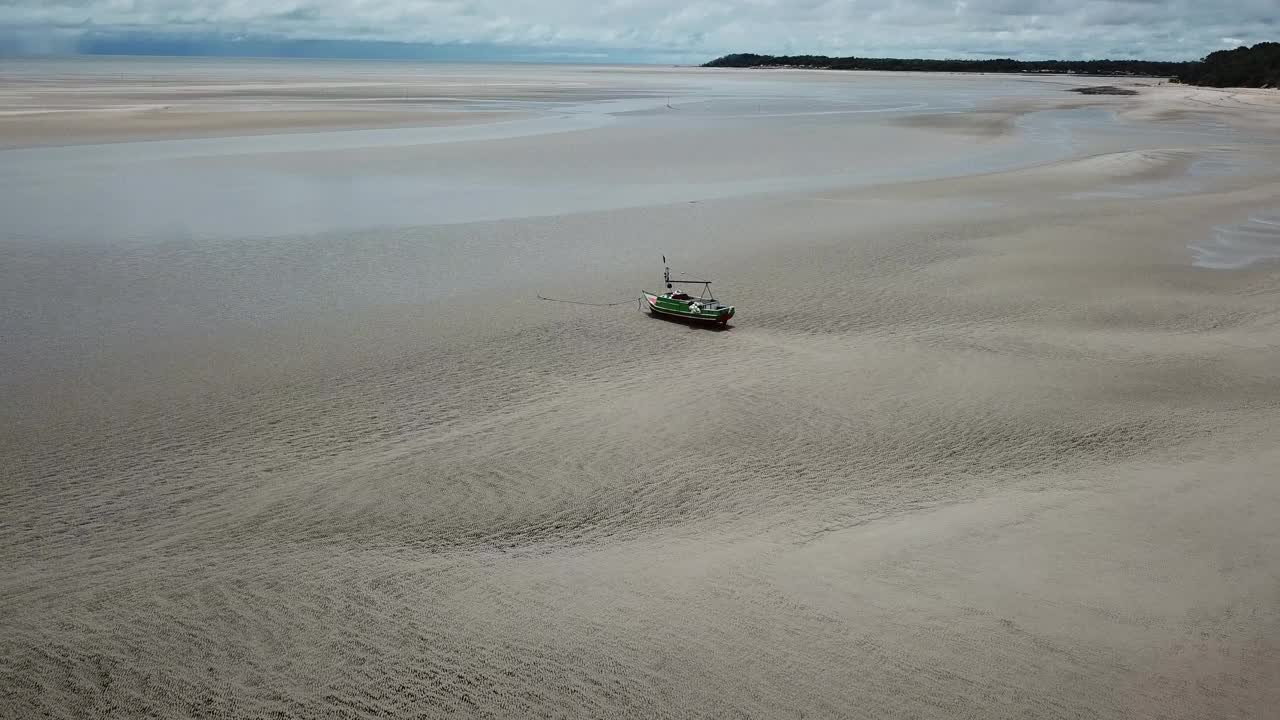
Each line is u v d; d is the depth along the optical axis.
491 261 38.56
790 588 15.12
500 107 133.25
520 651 13.54
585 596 14.99
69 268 35.94
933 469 20.22
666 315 30.86
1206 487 18.72
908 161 73.56
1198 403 23.73
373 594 15.08
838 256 39.50
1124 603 14.55
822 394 24.45
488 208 50.41
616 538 17.23
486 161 69.81
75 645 13.75
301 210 48.81
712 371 26.19
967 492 19.05
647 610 14.55
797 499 18.84
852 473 20.05
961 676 12.92
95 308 31.09
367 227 44.75
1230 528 16.92
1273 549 16.09
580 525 17.75
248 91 156.38
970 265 38.00
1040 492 18.89
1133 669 13.03
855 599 14.74
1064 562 15.81
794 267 37.75
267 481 19.39
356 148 76.44
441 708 12.40
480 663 13.28
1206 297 33.62
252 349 27.44
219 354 26.97
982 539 16.69
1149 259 39.09
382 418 22.73
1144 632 13.83
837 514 18.12
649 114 124.94
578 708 12.38
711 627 14.06
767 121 113.31
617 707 12.39
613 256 39.59
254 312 31.05
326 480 19.45
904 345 28.38
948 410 23.39
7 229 42.22
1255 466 19.72
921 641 13.66
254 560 16.22
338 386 24.72
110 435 21.45
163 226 43.75
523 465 20.30
